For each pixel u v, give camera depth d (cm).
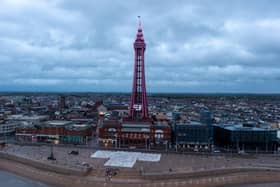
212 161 18462
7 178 16325
